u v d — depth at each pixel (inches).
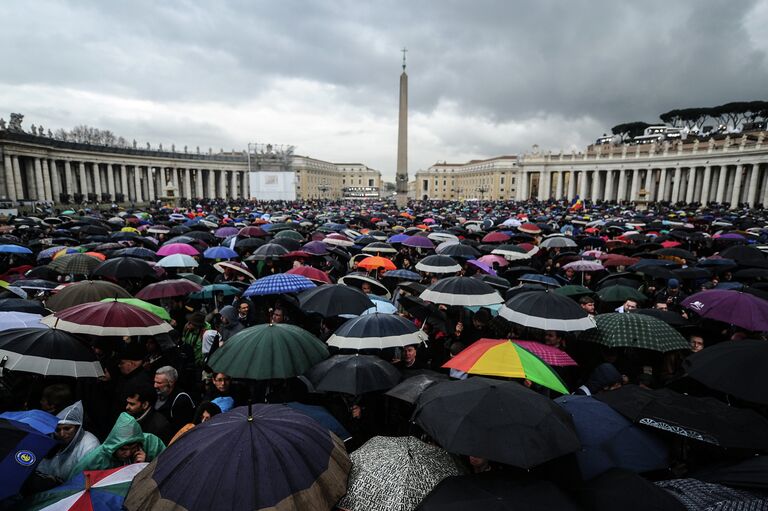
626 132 5054.1
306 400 230.4
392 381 209.6
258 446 124.3
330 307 288.2
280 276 348.5
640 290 413.1
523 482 125.6
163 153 3695.9
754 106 3917.3
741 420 153.9
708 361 191.5
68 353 204.1
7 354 198.5
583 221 1156.5
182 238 621.9
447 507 116.3
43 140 2667.3
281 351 199.5
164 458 126.0
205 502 111.0
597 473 144.3
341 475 134.3
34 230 802.8
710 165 3041.3
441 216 1382.9
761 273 428.8
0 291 362.9
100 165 3447.3
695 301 284.4
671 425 152.7
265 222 999.6
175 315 377.1
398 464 143.7
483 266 463.2
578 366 263.6
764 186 3097.9
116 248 555.8
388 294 433.4
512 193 5310.0
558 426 138.5
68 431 172.6
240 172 4603.8
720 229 939.3
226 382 230.4
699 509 120.3
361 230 924.0
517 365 183.3
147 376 217.3
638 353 256.4
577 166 4010.8
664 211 1654.8
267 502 113.0
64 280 452.8
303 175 5027.1
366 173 7066.9
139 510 114.2
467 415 139.6
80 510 122.6
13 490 123.7
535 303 254.8
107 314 237.3
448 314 342.0
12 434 134.2
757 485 124.5
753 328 246.4
